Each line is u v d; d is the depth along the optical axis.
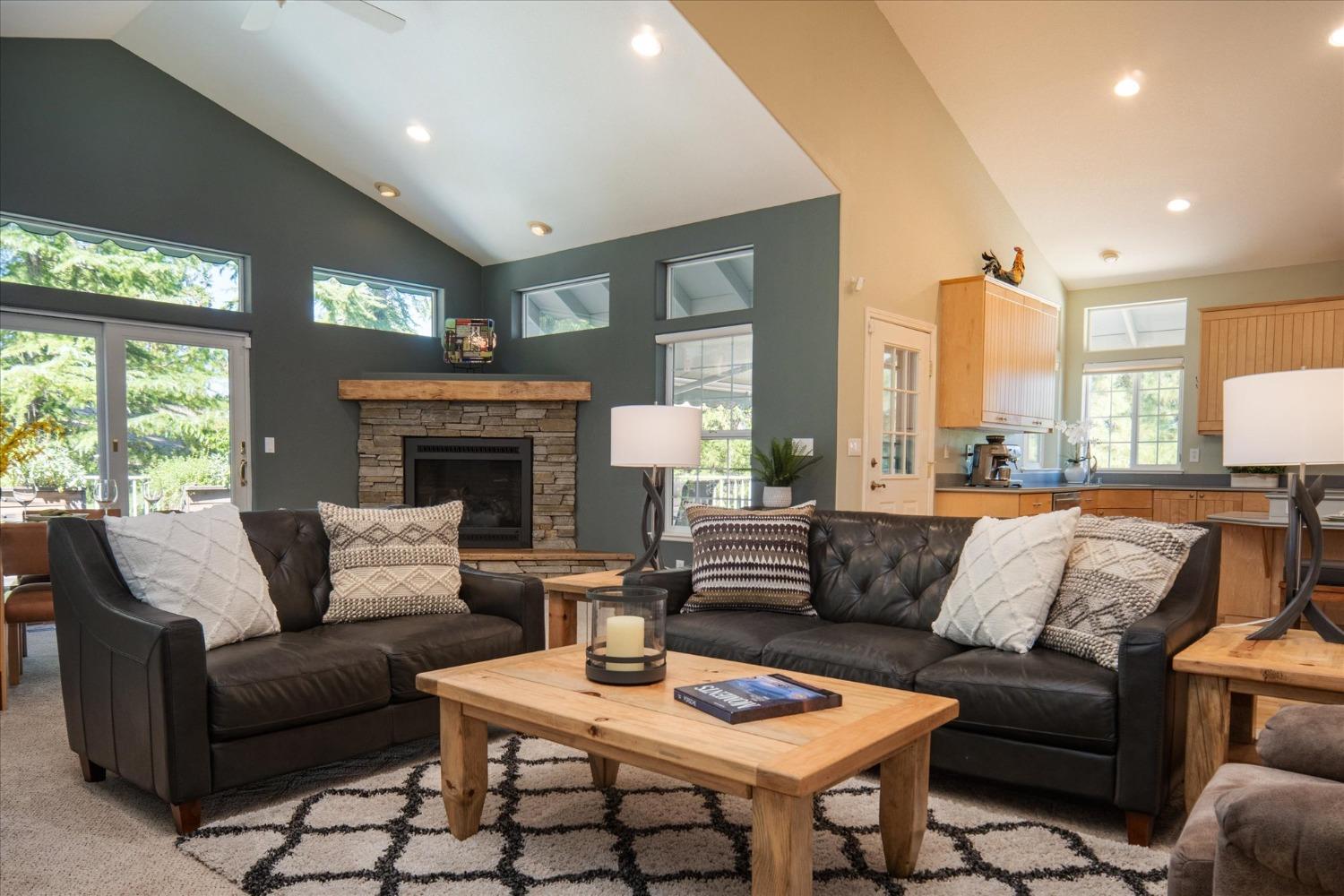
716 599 3.24
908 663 2.53
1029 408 7.04
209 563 2.66
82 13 4.83
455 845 2.13
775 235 5.38
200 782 2.21
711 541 3.33
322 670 2.47
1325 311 6.83
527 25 4.42
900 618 3.07
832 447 5.13
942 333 6.38
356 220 6.41
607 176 5.49
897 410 5.92
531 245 6.62
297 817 2.31
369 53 4.93
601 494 6.28
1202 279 7.72
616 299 6.21
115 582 2.57
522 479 6.38
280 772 2.38
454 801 2.16
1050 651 2.51
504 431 6.37
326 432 6.25
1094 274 8.10
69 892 1.90
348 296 6.49
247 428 5.88
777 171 5.05
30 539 3.50
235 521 2.89
